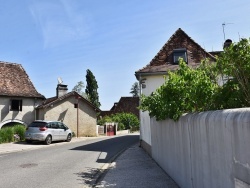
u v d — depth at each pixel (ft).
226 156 13.97
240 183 12.51
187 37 66.13
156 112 30.48
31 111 95.25
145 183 25.77
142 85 55.77
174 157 25.82
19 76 100.63
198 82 20.07
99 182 26.84
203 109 20.47
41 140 67.05
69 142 75.00
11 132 72.38
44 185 26.09
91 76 200.54
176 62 59.88
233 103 16.70
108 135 114.73
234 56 15.93
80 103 102.47
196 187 19.22
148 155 43.42
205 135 17.03
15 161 40.24
